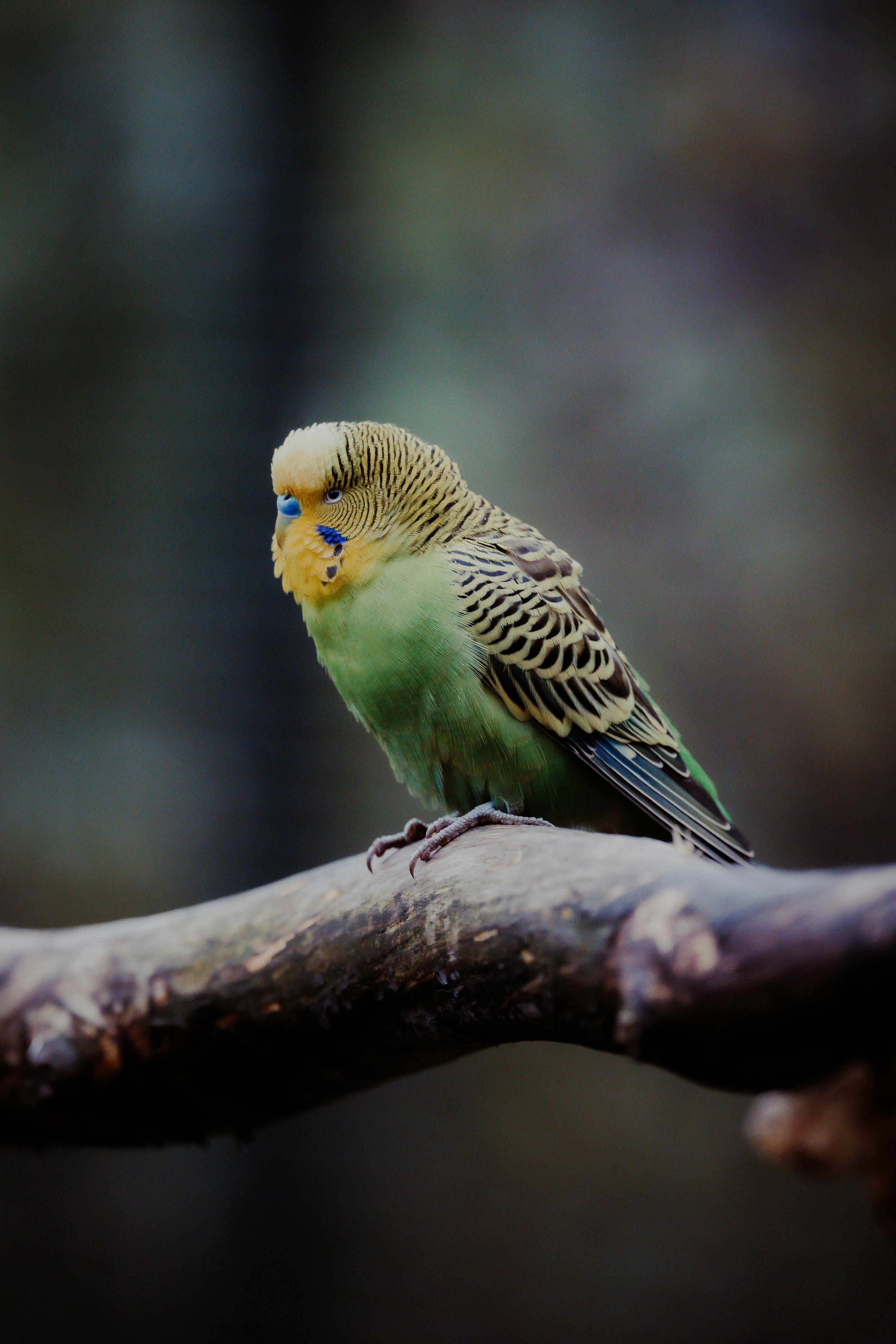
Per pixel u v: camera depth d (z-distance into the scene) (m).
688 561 14.68
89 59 14.06
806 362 14.55
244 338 12.36
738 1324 12.16
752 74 14.78
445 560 5.93
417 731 6.05
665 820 6.20
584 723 6.10
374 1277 11.95
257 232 12.33
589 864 4.07
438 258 14.39
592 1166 13.68
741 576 14.65
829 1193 13.59
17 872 13.70
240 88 12.83
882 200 14.59
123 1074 5.71
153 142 13.68
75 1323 12.04
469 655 5.83
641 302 14.77
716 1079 3.33
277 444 12.26
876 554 14.42
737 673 14.70
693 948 3.26
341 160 12.84
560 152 14.68
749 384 14.57
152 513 13.16
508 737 5.99
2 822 13.68
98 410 13.36
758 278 14.76
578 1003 3.88
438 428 14.04
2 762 13.61
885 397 14.41
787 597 14.62
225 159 12.62
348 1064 5.28
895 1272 12.84
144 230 13.31
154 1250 12.73
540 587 6.14
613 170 14.80
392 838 5.37
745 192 14.80
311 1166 11.54
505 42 14.62
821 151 14.73
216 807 11.95
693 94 14.82
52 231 13.65
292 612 11.87
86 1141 6.15
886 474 14.42
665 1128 14.17
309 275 12.38
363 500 5.86
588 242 14.76
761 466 14.55
